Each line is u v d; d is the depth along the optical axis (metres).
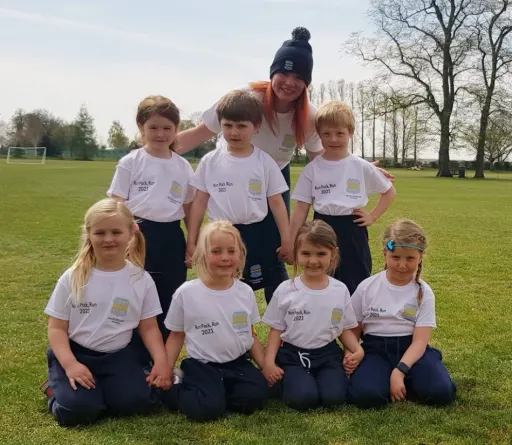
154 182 4.30
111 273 3.74
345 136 4.48
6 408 3.55
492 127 45.66
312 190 4.59
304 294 3.95
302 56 4.48
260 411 3.59
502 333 5.24
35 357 4.48
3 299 6.32
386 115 48.38
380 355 3.96
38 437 3.18
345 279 4.49
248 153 4.36
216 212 4.30
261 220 4.38
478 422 3.38
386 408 3.61
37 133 82.62
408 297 4.00
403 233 3.96
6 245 9.98
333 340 4.02
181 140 4.90
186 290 3.79
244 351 3.78
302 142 4.79
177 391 3.56
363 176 4.56
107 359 3.64
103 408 3.42
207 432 3.27
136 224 3.88
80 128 80.94
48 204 17.38
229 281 3.83
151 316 3.85
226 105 4.25
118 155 84.00
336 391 3.64
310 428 3.31
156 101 4.31
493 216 16.25
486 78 44.91
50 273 7.73
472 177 47.84
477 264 8.80
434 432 3.25
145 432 3.25
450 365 4.38
